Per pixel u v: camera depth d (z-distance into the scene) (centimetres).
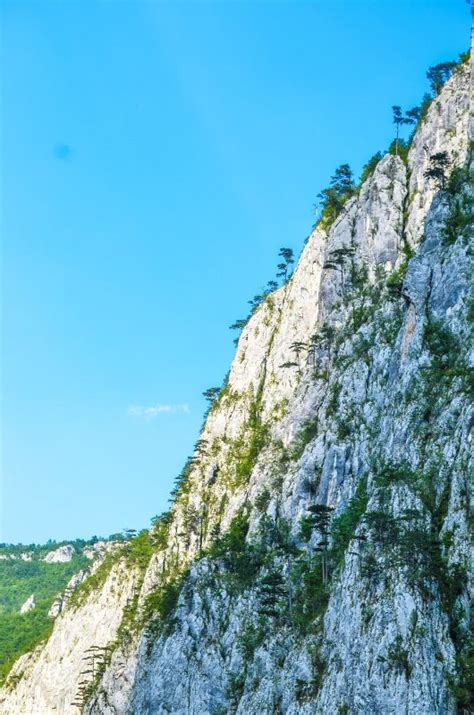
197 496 19812
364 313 17138
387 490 11969
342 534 13375
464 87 18362
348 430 15288
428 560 10569
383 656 10125
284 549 15125
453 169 16800
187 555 19350
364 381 15588
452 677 9675
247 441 19738
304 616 13262
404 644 10056
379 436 13938
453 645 9912
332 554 13688
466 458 11106
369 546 11531
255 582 15500
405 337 14225
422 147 18500
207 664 15050
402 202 18325
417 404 12825
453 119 18188
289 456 17262
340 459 14938
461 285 13650
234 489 18800
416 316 14088
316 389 17425
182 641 15825
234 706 14188
